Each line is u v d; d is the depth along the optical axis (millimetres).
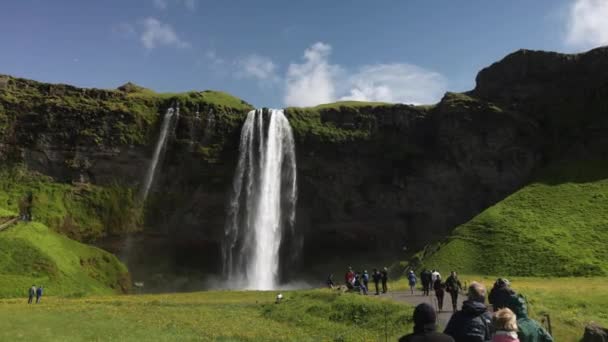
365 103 96188
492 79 101125
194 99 86438
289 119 87188
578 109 92500
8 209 71250
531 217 69312
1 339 23281
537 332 9375
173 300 45906
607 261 55031
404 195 84938
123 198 80375
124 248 79562
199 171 83000
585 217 66688
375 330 24641
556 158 87438
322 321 28500
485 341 8594
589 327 19797
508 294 10320
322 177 85375
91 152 80375
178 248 82312
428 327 7402
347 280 39906
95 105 83250
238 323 30203
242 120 86500
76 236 75062
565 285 44125
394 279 65875
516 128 87625
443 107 87438
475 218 72688
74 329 27203
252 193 84625
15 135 79750
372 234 85375
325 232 85000
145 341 23391
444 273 59594
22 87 83750
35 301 45438
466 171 84875
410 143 87750
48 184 78250
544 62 97312
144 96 87000
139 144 82438
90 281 61438
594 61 94312
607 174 77938
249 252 83625
